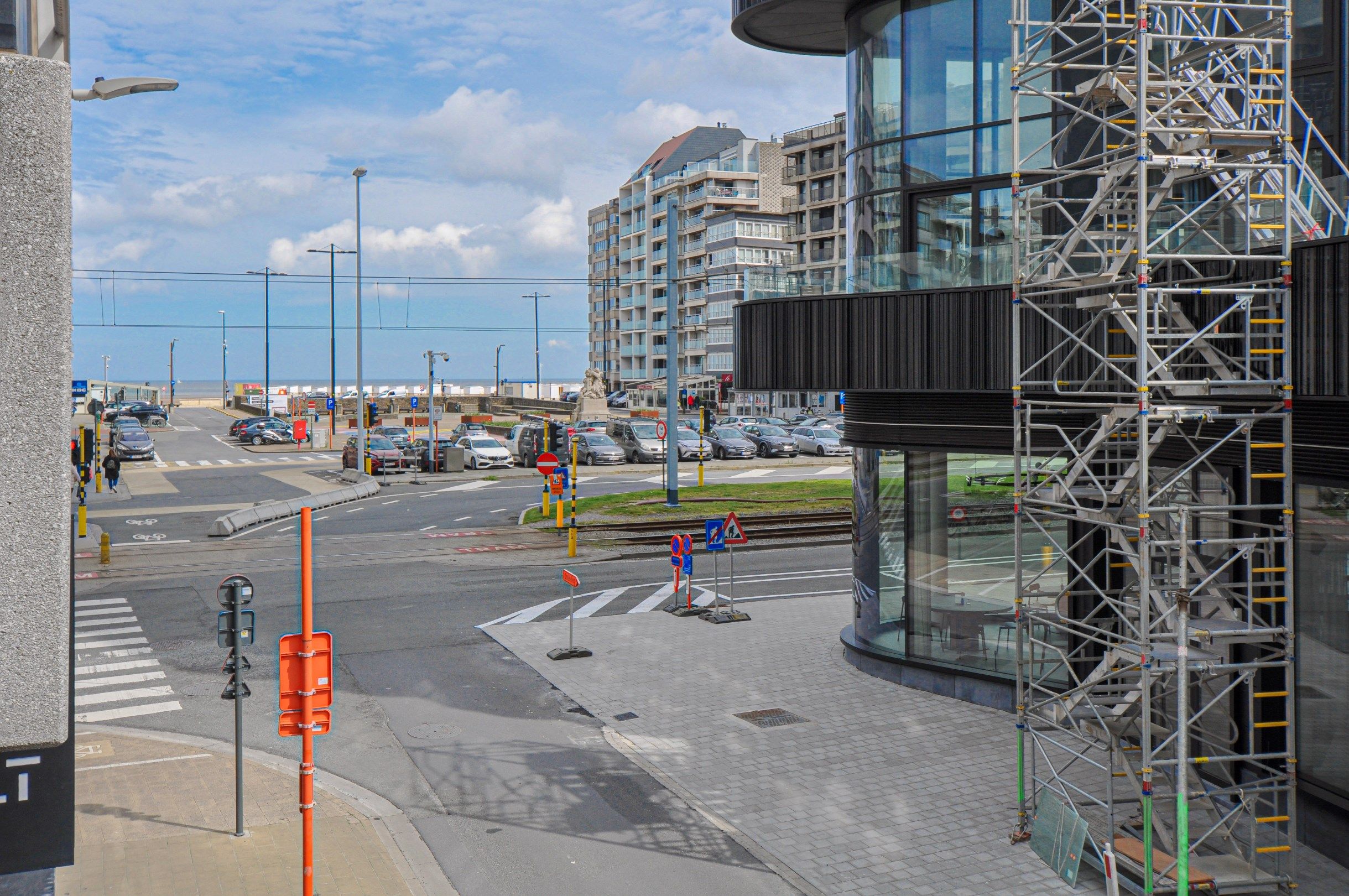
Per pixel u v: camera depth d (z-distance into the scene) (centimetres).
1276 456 1030
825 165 9719
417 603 2120
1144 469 874
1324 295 920
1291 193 1027
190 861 980
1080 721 1103
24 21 371
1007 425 1377
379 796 1159
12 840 425
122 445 5525
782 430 5675
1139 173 885
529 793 1162
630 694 1520
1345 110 1131
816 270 1625
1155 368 902
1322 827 985
